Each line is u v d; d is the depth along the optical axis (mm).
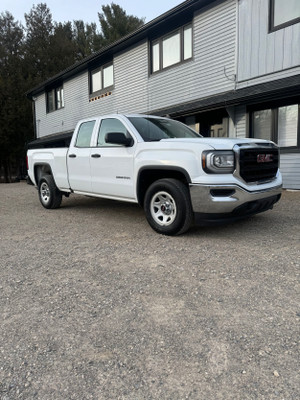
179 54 11070
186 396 1687
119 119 5219
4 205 7957
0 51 27203
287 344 2078
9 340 2193
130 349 2072
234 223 5199
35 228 5312
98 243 4332
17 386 1775
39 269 3441
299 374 1813
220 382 1776
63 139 16359
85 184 5840
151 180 5031
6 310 2588
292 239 4262
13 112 19812
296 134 8297
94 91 15609
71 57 30016
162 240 4359
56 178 6617
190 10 10250
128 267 3426
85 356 2016
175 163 4246
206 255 3725
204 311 2502
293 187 8500
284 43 8141
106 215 6238
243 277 3102
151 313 2490
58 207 7145
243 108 9312
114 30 25141
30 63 28641
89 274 3268
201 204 4047
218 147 4004
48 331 2285
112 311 2533
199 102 9961
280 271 3217
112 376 1843
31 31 32062
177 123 5855
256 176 4270
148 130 5066
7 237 4766
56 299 2752
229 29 9367
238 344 2094
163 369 1888
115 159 5121
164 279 3100
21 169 22344
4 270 3432
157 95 12008
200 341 2137
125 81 13391
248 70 9008
